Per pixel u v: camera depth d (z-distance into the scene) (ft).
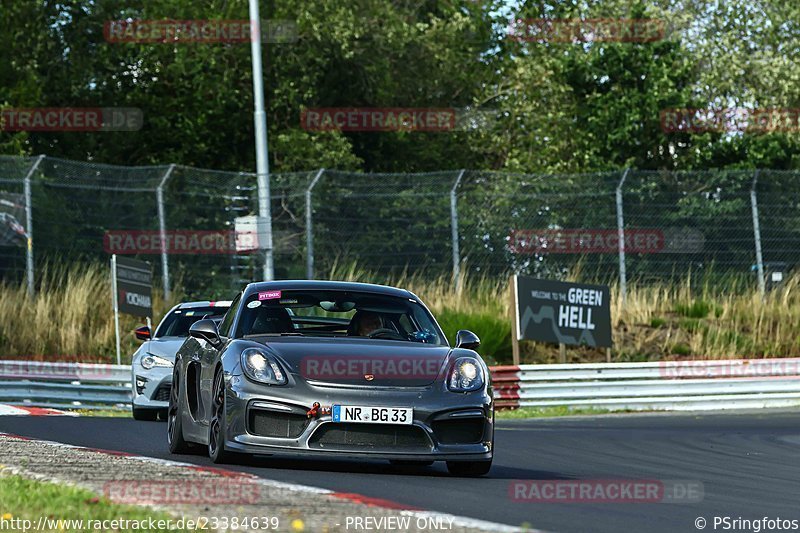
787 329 228.63
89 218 212.84
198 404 86.33
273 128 295.69
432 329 87.40
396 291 90.53
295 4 296.71
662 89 299.99
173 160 286.87
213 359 82.89
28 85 266.16
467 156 327.88
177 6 289.74
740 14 341.62
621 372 195.62
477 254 224.53
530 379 190.90
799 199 237.25
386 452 75.56
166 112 288.92
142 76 290.15
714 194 234.79
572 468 94.68
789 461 107.14
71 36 282.77
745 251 234.99
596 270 230.27
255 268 221.66
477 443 78.33
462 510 61.87
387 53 318.24
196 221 219.41
